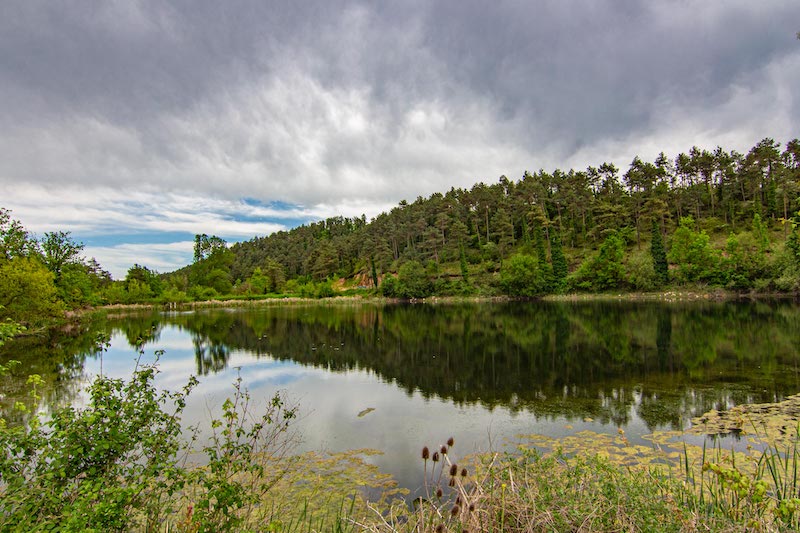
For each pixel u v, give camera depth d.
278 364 22.80
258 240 178.88
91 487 3.86
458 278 82.56
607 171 102.88
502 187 113.88
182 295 88.81
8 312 30.16
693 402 13.64
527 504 4.48
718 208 87.50
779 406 12.78
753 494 4.40
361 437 11.65
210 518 4.46
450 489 8.23
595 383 16.58
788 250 52.69
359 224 174.00
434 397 15.56
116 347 29.12
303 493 8.24
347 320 47.91
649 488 5.12
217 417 13.60
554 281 70.44
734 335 26.05
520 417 12.93
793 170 76.94
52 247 48.97
